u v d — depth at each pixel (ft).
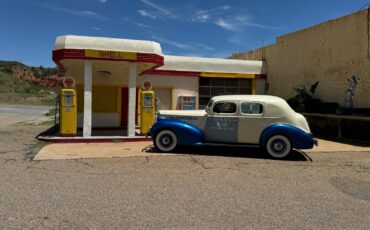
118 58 43.37
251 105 33.19
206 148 37.22
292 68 62.13
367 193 20.94
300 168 28.12
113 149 36.24
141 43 44.39
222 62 66.69
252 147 36.63
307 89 58.23
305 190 21.34
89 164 27.89
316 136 51.06
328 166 29.17
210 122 33.83
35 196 18.75
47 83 300.61
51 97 222.28
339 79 51.13
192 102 64.28
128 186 21.29
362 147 40.34
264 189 21.35
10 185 20.81
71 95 43.11
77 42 42.29
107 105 60.08
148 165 27.81
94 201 18.19
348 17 49.44
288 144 32.12
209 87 66.64
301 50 59.77
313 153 35.91
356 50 47.91
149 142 42.55
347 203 18.86
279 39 66.08
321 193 20.75
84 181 22.24
